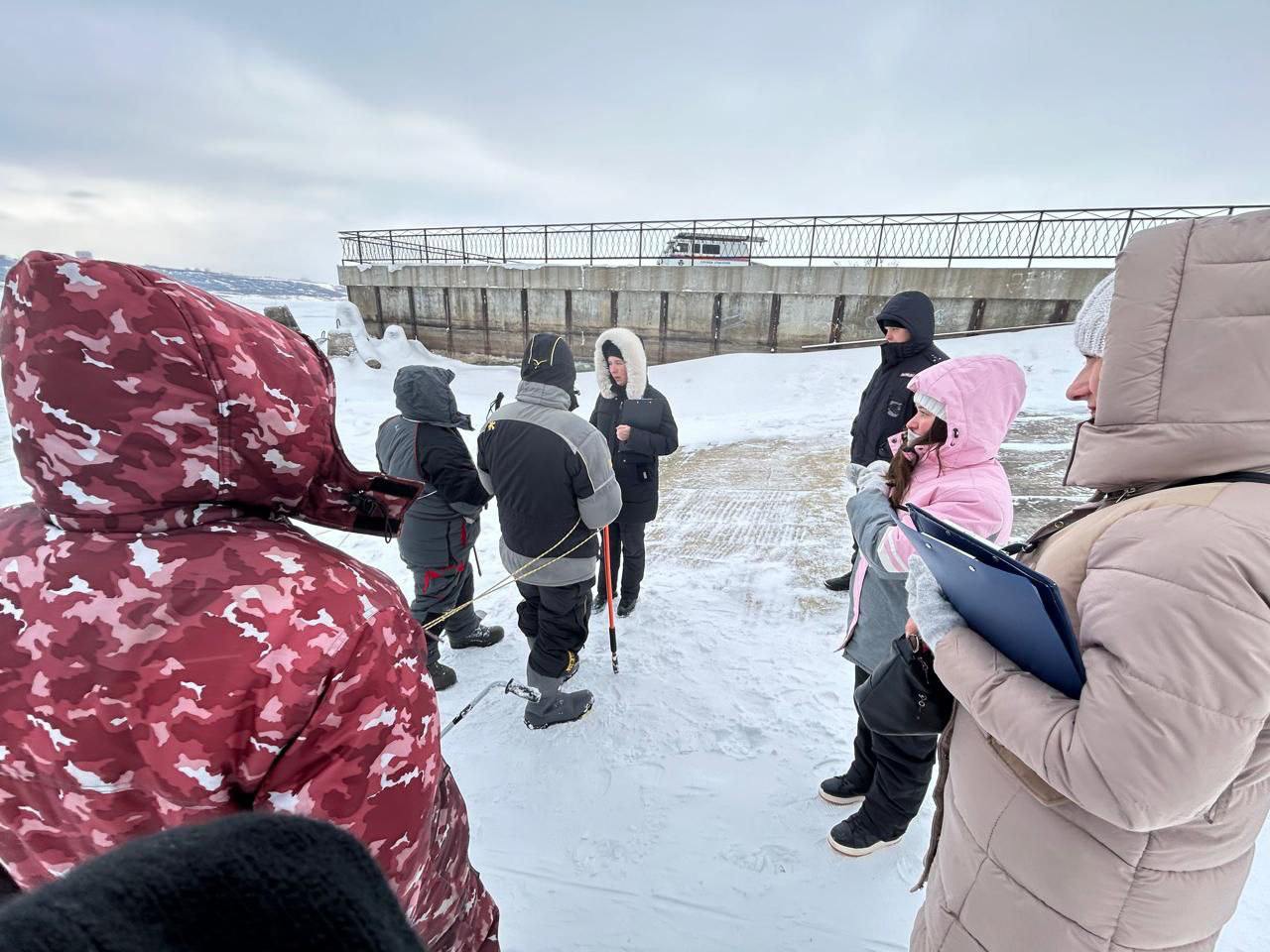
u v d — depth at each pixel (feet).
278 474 2.41
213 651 1.99
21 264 2.05
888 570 5.09
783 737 7.79
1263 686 2.13
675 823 6.59
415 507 8.66
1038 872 3.01
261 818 1.26
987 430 4.95
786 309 41.68
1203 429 2.47
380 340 54.13
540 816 6.76
